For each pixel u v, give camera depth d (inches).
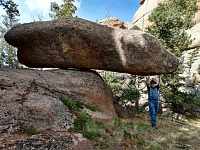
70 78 307.1
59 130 183.0
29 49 340.2
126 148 189.0
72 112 221.0
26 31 327.0
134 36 313.6
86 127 199.9
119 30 328.2
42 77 280.2
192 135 286.7
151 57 309.0
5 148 139.7
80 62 333.4
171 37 525.3
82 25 319.0
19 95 210.4
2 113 174.9
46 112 196.5
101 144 180.4
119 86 546.9
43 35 322.3
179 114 534.9
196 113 540.1
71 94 280.4
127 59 313.4
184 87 663.1
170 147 223.5
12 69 285.6
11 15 538.3
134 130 253.1
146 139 229.6
